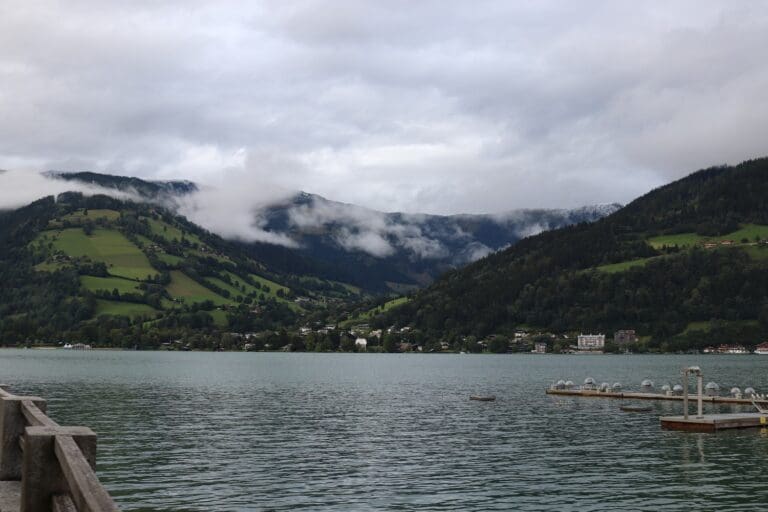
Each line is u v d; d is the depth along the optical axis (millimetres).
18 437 10000
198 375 143375
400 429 58375
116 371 154375
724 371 174250
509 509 31422
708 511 31250
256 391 101562
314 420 64438
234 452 45344
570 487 35812
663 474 39250
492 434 55531
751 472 39938
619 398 92688
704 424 57156
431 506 31828
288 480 36844
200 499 32438
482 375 157625
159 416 66438
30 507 6465
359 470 39750
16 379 123125
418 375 155750
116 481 36062
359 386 115938
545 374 163625
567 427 60438
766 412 63875
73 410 71312
